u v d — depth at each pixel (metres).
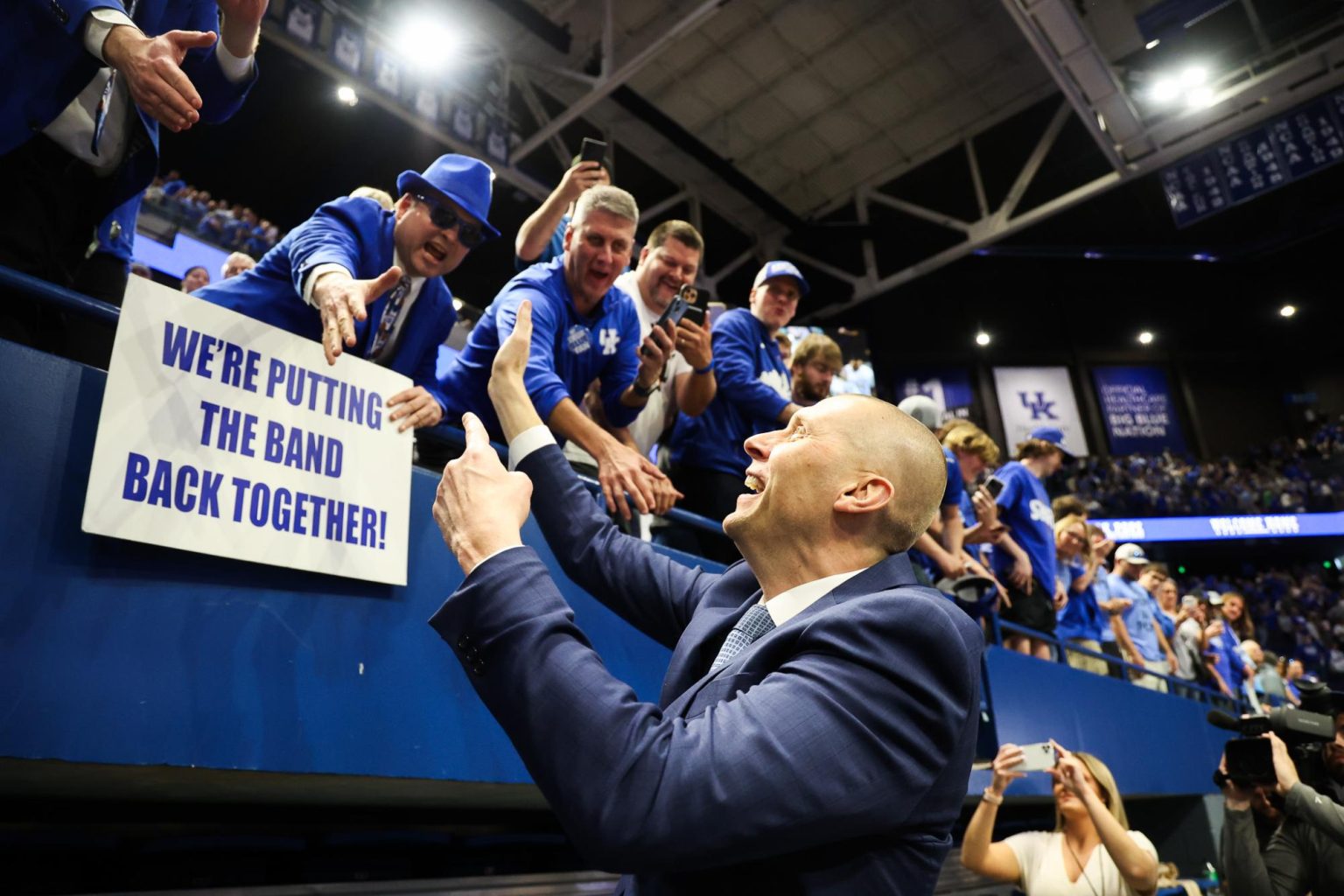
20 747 1.27
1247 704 7.38
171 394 1.52
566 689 0.81
